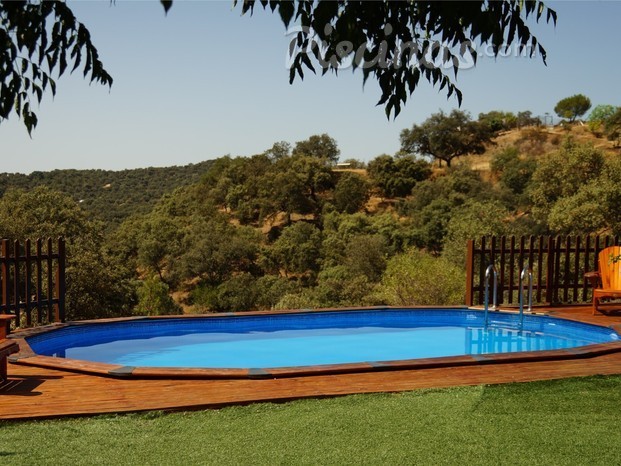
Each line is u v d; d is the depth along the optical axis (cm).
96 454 324
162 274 5853
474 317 930
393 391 449
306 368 507
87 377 493
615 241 988
